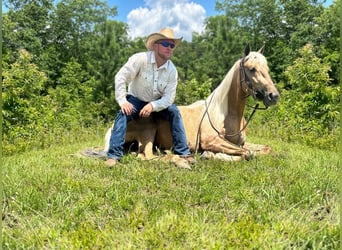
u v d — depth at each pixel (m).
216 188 3.71
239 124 5.62
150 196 3.49
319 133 10.20
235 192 3.55
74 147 6.87
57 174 4.13
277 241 2.55
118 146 4.95
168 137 5.54
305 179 3.94
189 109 5.82
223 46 24.08
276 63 26.28
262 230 2.72
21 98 11.83
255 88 5.16
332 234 2.62
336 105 11.54
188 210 3.16
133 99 5.31
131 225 2.84
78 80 23.92
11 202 3.22
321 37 22.83
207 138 5.49
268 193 3.47
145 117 5.43
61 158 5.18
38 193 3.40
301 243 2.56
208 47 25.75
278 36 28.39
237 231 2.70
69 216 3.01
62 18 29.34
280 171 4.29
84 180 3.93
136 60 5.14
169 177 4.11
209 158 5.17
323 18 22.16
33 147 8.39
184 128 5.52
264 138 9.02
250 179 3.97
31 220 2.95
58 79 24.77
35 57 25.81
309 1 26.56
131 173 4.29
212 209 3.21
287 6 27.09
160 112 5.35
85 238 2.60
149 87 5.21
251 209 3.16
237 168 4.55
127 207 3.24
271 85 5.06
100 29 25.02
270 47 27.34
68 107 20.03
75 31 29.89
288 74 12.83
